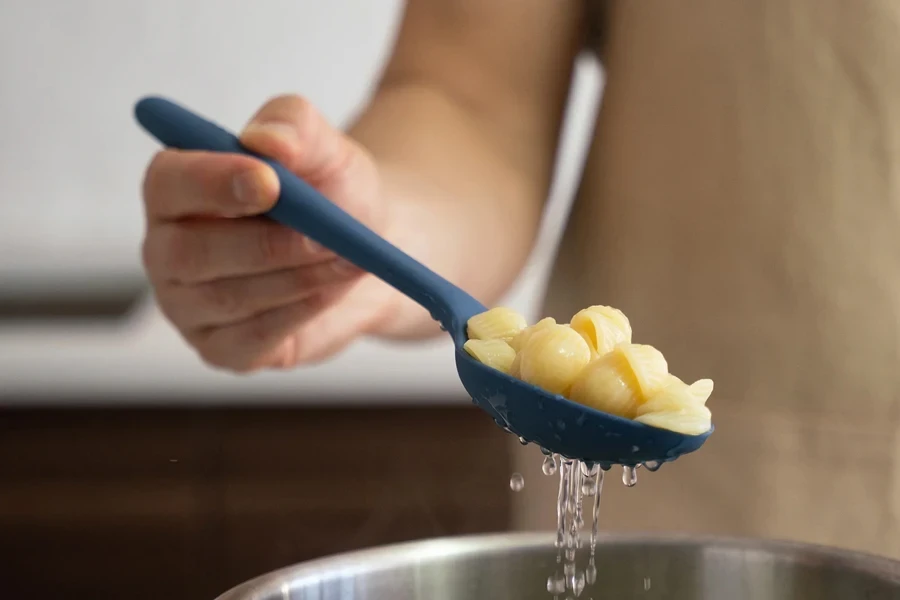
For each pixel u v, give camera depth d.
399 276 0.67
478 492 1.48
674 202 0.85
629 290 0.87
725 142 0.83
